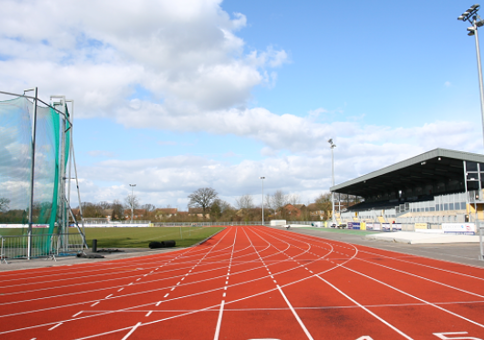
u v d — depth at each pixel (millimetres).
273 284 13297
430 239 32469
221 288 12633
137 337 7395
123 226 97375
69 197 27625
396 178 55750
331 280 14078
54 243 24703
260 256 23656
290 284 13258
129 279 14805
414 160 41688
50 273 16719
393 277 14711
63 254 24531
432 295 11188
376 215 66188
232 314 9109
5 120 22109
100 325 8266
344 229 64938
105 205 159500
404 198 65250
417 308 9570
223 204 121938
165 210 155000
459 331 7594
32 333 7723
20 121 22453
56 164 24875
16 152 22234
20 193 22172
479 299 10617
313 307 9766
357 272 16156
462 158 38031
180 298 11055
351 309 9508
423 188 58500
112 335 7547
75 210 128625
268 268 17750
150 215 136000
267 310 9484
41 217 23344
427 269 16922
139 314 9195
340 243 34906
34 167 22797
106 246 32562
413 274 15461
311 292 11781
